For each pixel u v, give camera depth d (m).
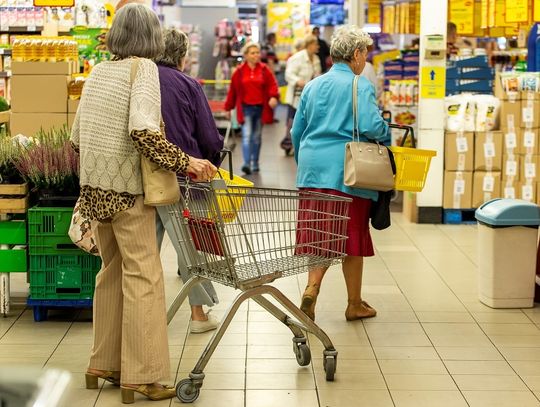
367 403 3.88
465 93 8.78
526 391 4.05
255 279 3.90
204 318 4.88
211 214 3.80
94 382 4.01
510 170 8.07
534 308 5.44
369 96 4.84
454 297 5.68
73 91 6.85
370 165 4.75
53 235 4.90
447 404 3.88
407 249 7.09
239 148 13.82
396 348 4.65
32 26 8.98
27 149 5.05
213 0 15.23
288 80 12.35
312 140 4.95
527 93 7.99
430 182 8.12
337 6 15.04
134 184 3.73
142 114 3.61
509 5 8.63
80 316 5.17
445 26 7.91
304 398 3.94
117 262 3.93
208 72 15.34
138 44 3.79
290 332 4.89
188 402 3.86
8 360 4.37
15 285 5.86
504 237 5.35
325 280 6.07
